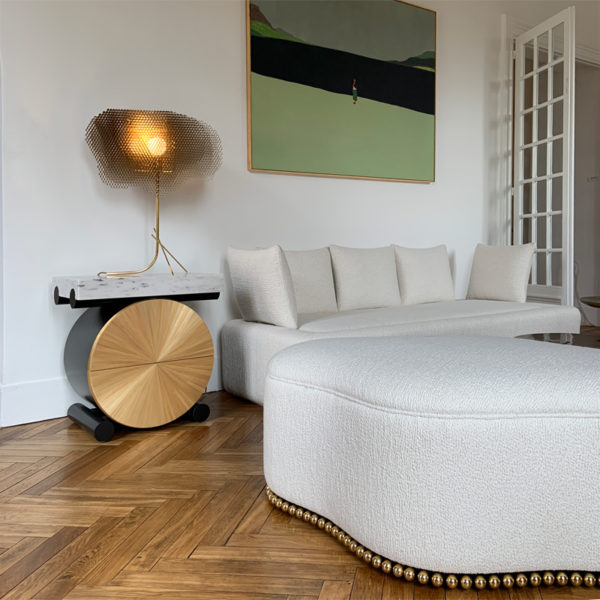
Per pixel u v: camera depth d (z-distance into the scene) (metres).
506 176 4.93
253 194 3.55
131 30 3.05
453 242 4.67
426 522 1.31
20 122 2.73
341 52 3.89
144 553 1.50
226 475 2.05
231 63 3.43
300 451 1.63
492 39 4.84
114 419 2.49
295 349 1.77
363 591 1.32
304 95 3.72
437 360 1.47
